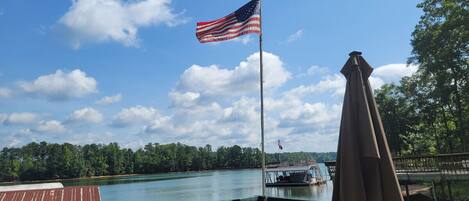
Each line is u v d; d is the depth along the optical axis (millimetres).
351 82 6297
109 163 162125
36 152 144125
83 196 11031
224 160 196000
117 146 167625
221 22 13156
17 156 143625
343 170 5914
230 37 12875
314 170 68125
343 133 6066
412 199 21750
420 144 48156
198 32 13180
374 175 5875
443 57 30062
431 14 31797
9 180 136750
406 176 20484
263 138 11484
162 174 168875
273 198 11070
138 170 172250
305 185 61406
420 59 32469
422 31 32344
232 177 124562
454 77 30594
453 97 33094
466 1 28859
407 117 46656
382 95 50062
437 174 18859
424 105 40875
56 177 140500
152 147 183375
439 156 18859
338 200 6242
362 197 5699
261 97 11875
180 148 186750
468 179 17562
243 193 65625
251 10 12781
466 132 32312
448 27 29266
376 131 6059
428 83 38594
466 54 29766
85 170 147125
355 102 6168
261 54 12352
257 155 196875
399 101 46375
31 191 11438
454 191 24359
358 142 5957
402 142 48781
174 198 62188
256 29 12531
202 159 190125
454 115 35375
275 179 70312
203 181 105625
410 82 42656
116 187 94438
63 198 10805
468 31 28094
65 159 142750
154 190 81250
